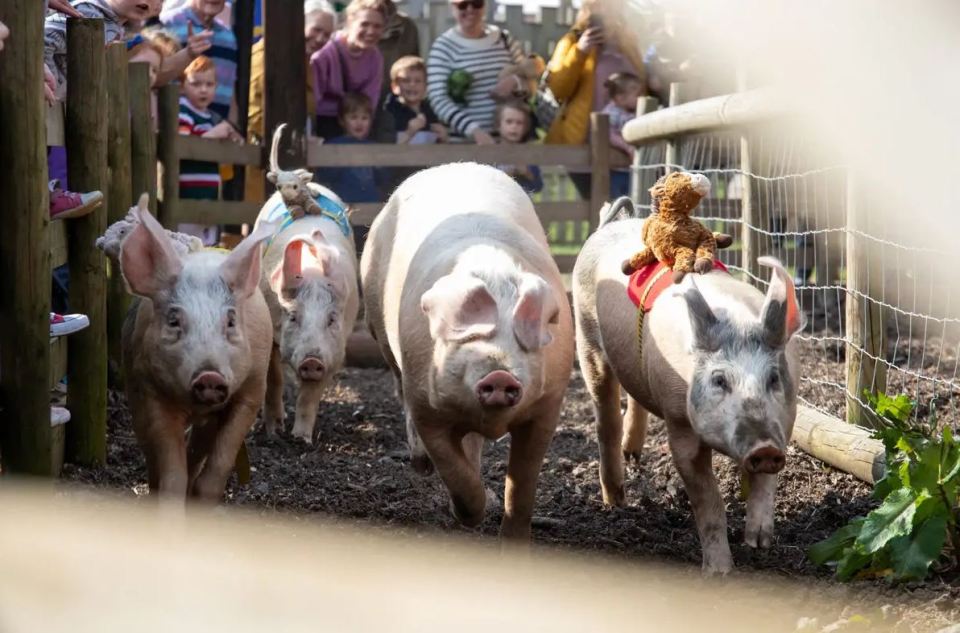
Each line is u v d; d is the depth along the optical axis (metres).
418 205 8.50
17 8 7.62
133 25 11.66
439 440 7.40
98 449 9.35
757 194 10.79
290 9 14.64
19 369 7.86
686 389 7.29
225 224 14.48
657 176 13.18
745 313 7.10
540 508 8.97
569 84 16.45
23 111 7.69
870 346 9.17
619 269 8.25
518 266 7.15
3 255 7.80
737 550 7.86
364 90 15.98
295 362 10.09
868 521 6.83
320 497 8.98
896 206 9.30
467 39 16.31
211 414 7.79
